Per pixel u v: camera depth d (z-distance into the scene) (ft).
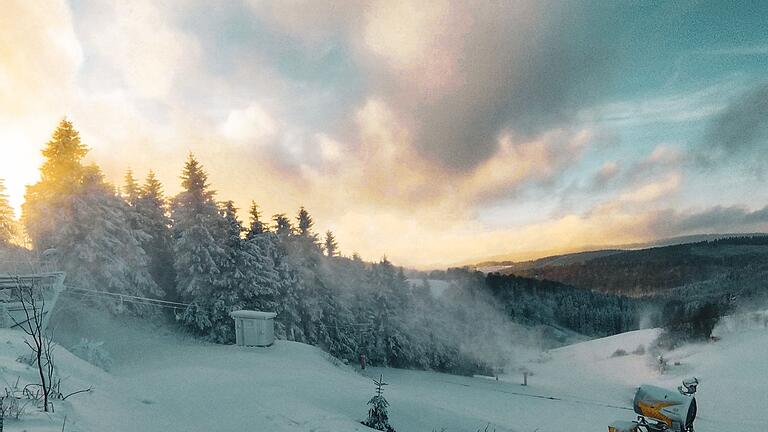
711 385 125.49
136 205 109.50
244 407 31.89
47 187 82.64
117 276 83.97
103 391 29.40
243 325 76.48
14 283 46.16
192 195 101.04
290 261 129.70
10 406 18.93
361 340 154.20
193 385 36.78
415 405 42.19
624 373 181.57
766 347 153.58
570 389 144.66
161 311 97.09
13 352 31.40
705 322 224.53
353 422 32.50
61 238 77.36
